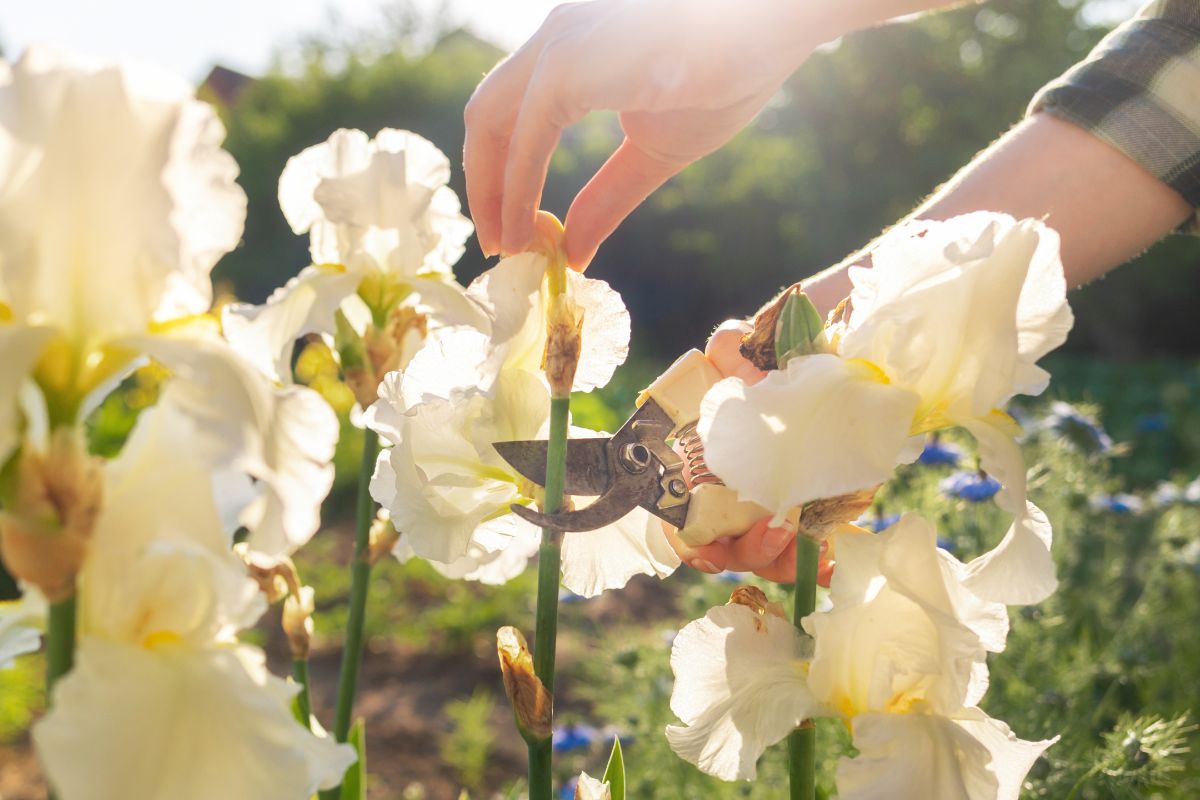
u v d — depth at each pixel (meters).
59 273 0.36
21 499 0.35
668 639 1.31
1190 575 1.46
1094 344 6.88
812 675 0.46
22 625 0.42
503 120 0.57
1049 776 0.87
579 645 2.00
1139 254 0.74
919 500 1.24
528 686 0.49
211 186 0.38
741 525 0.57
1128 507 1.41
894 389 0.44
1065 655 1.16
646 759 1.24
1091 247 0.72
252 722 0.37
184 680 0.37
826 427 0.43
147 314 0.37
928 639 0.45
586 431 0.59
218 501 0.39
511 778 1.68
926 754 0.44
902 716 0.45
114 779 0.35
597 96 0.51
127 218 0.36
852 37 7.47
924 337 0.44
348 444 3.12
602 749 1.41
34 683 1.94
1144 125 0.70
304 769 0.38
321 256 0.69
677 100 0.53
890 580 0.45
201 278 0.38
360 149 0.69
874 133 7.50
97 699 0.35
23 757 1.73
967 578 0.46
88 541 0.36
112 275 0.36
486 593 2.39
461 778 1.67
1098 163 0.71
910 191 7.21
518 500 0.56
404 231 0.68
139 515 0.37
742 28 0.52
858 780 0.44
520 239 0.50
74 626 0.36
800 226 7.19
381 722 1.86
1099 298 6.68
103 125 0.36
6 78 0.35
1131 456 3.24
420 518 0.55
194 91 0.37
